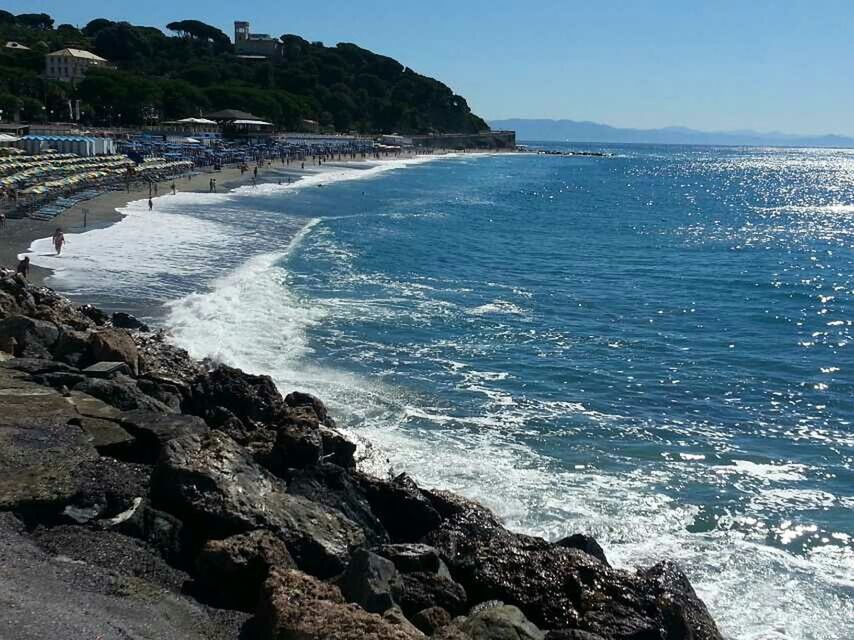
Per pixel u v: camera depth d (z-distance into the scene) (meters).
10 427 11.72
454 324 27.91
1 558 8.60
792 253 51.19
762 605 11.95
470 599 10.48
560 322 29.59
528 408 20.06
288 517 10.60
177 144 100.06
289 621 8.13
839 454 18.28
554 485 15.66
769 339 28.53
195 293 27.50
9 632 7.20
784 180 150.25
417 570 10.36
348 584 9.39
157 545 9.80
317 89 182.38
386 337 25.38
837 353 26.83
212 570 9.37
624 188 115.62
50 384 14.59
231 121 127.94
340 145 144.12
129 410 14.04
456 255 43.69
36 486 9.98
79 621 7.72
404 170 122.94
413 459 16.20
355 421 18.05
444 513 12.68
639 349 26.45
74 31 190.25
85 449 11.20
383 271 36.81
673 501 15.39
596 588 10.54
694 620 10.34
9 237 35.19
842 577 12.95
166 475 10.52
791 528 14.58
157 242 37.34
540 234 55.88
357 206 65.06
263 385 16.39
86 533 9.65
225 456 11.20
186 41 185.00
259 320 25.38
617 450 17.83
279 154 111.69
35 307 20.03
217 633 8.45
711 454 17.95
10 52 139.62
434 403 19.83
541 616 10.14
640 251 50.03
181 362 18.59
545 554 11.12
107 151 76.75
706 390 22.58
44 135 87.38
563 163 197.50
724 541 13.94
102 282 28.09
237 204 57.38
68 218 42.50
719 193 110.88
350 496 12.22
